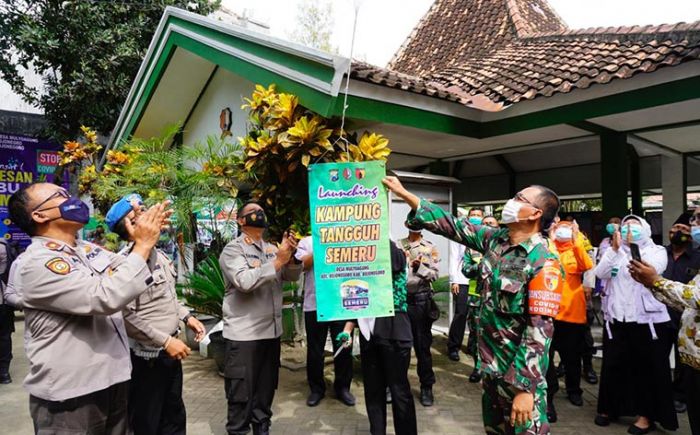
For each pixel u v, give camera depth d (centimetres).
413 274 434
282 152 441
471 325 509
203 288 514
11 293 319
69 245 225
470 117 554
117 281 211
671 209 739
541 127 521
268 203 460
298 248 362
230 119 671
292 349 611
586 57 548
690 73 421
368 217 279
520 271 227
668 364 366
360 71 448
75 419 215
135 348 294
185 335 660
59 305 204
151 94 712
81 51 942
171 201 532
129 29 977
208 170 524
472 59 874
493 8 1005
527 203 233
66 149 845
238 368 330
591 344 499
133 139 657
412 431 317
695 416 292
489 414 253
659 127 551
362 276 279
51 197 220
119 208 278
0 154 1039
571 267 417
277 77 479
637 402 374
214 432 382
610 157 569
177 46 646
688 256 410
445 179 638
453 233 262
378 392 325
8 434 395
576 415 413
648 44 508
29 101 991
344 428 388
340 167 280
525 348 219
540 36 764
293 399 453
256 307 339
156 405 299
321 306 280
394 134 554
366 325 317
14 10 912
